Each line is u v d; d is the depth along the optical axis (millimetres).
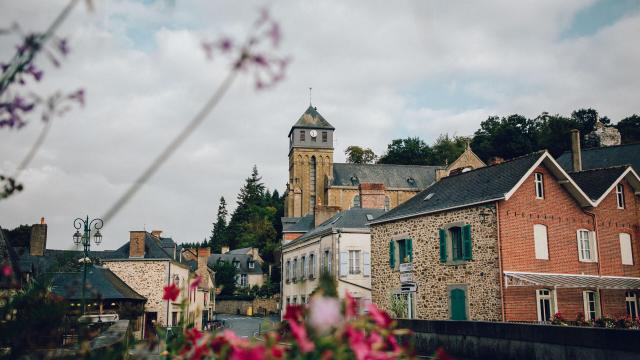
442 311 24219
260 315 70375
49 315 5938
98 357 4961
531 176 23359
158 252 40219
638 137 75562
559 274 23062
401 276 26828
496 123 97812
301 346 2836
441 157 99938
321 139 85312
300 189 83375
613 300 24250
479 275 22547
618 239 25609
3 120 2932
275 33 2369
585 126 84250
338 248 32250
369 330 3174
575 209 24391
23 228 36094
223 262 85062
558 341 12805
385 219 28484
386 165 81750
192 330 4273
